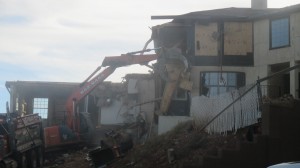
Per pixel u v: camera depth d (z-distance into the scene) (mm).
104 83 33344
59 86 37094
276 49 23609
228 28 24828
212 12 26266
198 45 24875
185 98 25328
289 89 23625
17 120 22656
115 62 26641
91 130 28328
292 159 13523
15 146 22094
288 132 13594
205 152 14422
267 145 13352
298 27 22750
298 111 13773
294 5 22531
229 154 13273
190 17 24656
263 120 13609
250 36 24734
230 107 15312
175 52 24875
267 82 23688
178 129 19219
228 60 24703
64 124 28734
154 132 25844
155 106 26734
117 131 25094
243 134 14680
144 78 30625
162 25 25844
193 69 24797
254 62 24562
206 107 16891
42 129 25719
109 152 20328
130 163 18234
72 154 26641
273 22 23859
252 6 28234
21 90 36562
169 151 15555
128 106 31344
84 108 34062
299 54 22594
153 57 26094
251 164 13258
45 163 25812
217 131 15789
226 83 24562
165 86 25672
